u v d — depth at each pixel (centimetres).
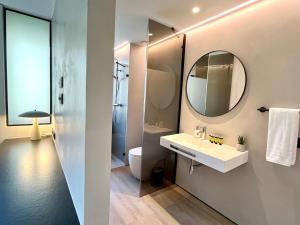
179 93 257
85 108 79
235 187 194
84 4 79
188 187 249
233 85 193
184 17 202
